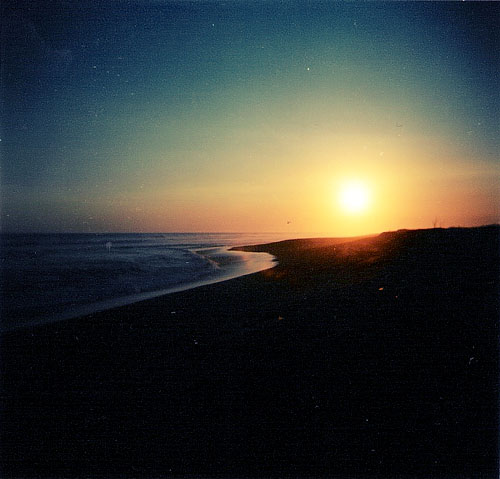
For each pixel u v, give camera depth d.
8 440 2.15
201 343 3.62
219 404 2.46
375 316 4.03
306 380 2.70
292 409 2.34
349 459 1.89
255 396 2.53
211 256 14.70
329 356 3.08
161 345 3.62
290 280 7.09
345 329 3.70
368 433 2.07
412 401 2.34
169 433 2.18
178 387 2.72
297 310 4.61
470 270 5.98
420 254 8.08
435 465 1.82
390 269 6.98
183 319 4.50
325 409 2.31
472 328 3.41
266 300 5.37
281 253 14.88
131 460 1.97
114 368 3.11
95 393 2.67
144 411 2.41
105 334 4.02
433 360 2.85
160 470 1.88
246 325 4.15
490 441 1.96
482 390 2.41
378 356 3.00
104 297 6.27
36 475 1.86
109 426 2.26
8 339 3.90
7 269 8.71
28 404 2.53
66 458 1.99
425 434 2.04
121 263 10.43
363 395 2.44
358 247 11.88
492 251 7.40
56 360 3.31
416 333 3.42
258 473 1.82
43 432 2.22
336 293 5.43
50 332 4.14
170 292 6.71
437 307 4.12
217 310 4.89
